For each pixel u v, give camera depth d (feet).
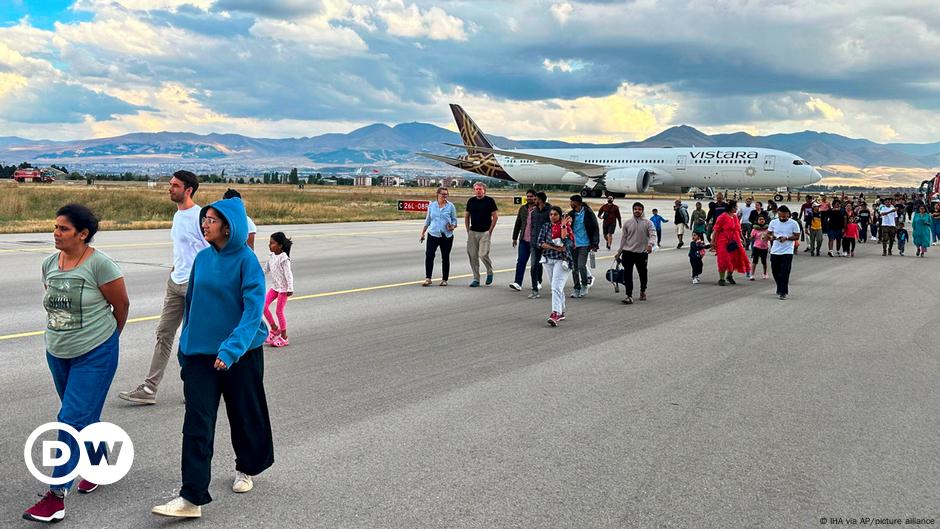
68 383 14.16
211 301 13.97
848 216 76.79
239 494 14.39
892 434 18.57
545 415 19.75
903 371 25.53
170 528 12.88
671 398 21.65
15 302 36.32
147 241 70.74
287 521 13.19
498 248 75.31
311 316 34.60
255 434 14.39
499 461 16.24
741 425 19.16
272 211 124.67
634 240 40.88
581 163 209.77
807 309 40.01
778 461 16.53
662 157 201.57
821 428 18.99
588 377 24.02
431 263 45.78
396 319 34.24
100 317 14.30
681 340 30.68
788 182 185.98
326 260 59.72
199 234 20.51
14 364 24.08
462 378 23.57
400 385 22.56
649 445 17.47
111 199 136.05
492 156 240.12
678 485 15.06
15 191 144.87
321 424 18.67
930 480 15.55
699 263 51.85
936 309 40.32
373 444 17.24
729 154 191.72
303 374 23.71
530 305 39.34
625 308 39.70
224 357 13.12
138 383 22.26
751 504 14.19
